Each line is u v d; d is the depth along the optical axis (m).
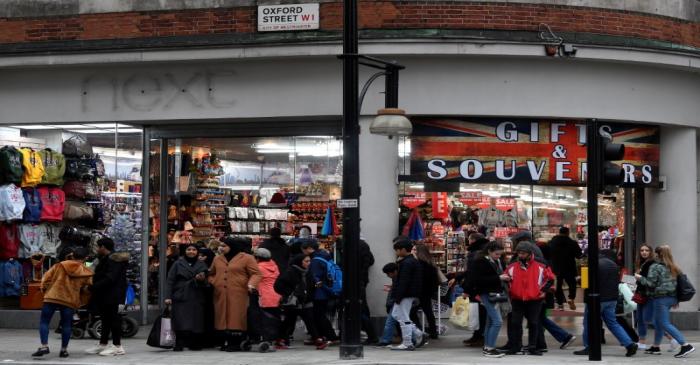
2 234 19.75
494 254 15.75
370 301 18.52
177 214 20.41
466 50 18.17
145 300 20.38
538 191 20.06
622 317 17.05
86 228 20.45
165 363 14.54
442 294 18.77
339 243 18.86
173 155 20.44
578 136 19.42
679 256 20.36
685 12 20.16
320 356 15.41
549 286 15.54
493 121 19.11
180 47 18.75
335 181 19.50
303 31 18.48
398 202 19.03
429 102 18.62
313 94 18.89
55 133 20.53
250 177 19.98
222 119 19.39
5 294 19.69
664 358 15.34
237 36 18.72
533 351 15.69
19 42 19.69
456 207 19.52
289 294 16.30
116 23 19.36
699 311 20.39
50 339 17.86
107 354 15.48
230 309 16.09
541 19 18.56
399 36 18.05
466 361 14.69
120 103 19.73
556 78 19.00
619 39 18.78
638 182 20.09
